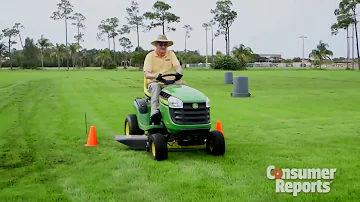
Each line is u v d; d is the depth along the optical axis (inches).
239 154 301.4
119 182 232.5
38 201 205.9
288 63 4874.5
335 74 1945.1
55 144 345.4
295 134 386.9
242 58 3356.3
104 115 538.9
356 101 698.2
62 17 4343.0
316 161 275.7
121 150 320.5
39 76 1769.2
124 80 1396.4
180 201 200.7
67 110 589.0
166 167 263.3
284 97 781.9
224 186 223.5
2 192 219.1
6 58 4303.6
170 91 289.1
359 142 344.2
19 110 584.4
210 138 297.7
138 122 323.6
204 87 1082.7
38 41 4202.8
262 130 413.7
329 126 431.5
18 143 349.7
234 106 639.8
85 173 253.3
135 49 4768.7
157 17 4050.2
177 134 281.9
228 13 4062.5
